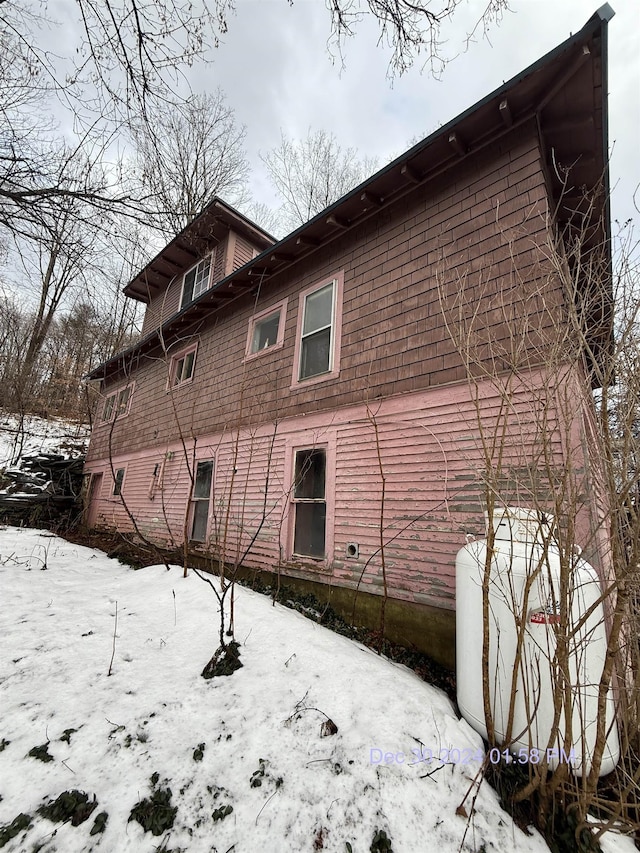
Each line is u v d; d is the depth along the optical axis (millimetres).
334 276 6117
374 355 5176
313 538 5383
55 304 16734
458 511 3936
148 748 2125
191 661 2949
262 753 2164
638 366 2082
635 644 2023
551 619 2113
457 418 4156
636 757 2018
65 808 1783
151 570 5461
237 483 6789
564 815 2000
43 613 3736
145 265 5695
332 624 4359
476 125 4410
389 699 2631
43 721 2229
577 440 3154
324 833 1825
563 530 2957
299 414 6012
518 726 2279
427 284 4805
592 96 3887
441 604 3863
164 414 9703
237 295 8164
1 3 3787
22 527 9555
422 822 1922
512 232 4105
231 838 1771
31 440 15109
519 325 3680
